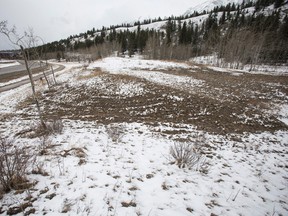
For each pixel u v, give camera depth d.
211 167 5.23
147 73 25.42
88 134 7.46
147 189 3.64
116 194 3.31
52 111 13.24
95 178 3.79
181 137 8.00
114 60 38.03
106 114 12.20
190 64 38.81
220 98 15.59
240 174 5.07
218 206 3.44
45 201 2.90
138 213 2.88
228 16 102.00
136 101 14.74
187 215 3.03
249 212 3.44
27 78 30.02
